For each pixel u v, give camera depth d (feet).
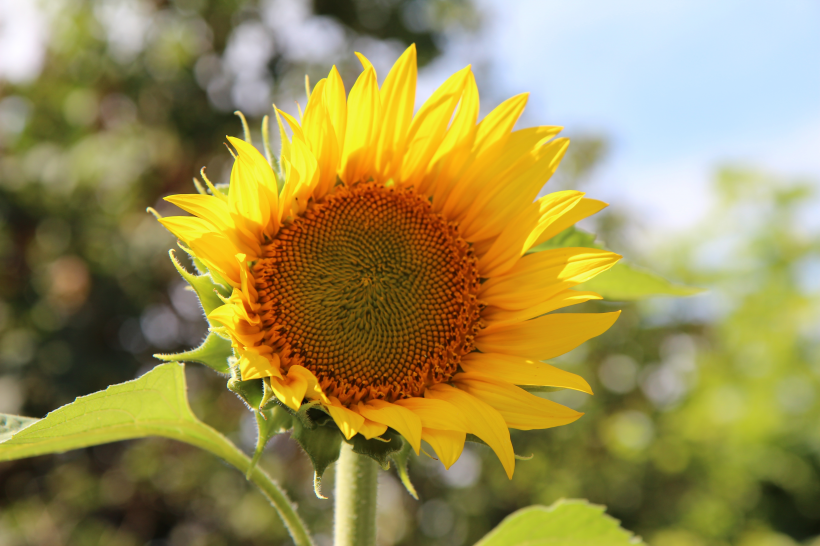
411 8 32.27
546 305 6.48
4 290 23.57
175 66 29.43
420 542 32.09
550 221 6.81
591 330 6.58
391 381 6.72
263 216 6.54
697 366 51.52
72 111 28.43
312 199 7.19
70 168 26.96
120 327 24.41
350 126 7.07
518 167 7.27
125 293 24.36
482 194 7.36
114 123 28.86
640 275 8.68
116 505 27.32
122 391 6.17
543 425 6.11
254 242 6.64
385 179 7.45
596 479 41.22
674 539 41.96
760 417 49.49
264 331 6.58
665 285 8.83
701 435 48.85
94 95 28.71
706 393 50.83
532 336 6.78
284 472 27.96
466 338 6.93
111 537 26.84
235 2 29.68
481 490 35.94
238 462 7.13
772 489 51.16
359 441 5.74
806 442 50.39
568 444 40.86
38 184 26.05
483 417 5.87
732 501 49.29
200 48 29.99
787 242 52.47
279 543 28.14
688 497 46.19
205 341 5.90
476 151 7.33
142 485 27.78
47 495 25.95
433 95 7.14
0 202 24.54
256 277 6.72
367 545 6.81
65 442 6.46
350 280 6.88
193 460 28.25
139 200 27.94
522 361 6.50
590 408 41.70
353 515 6.84
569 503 8.03
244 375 5.27
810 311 51.80
